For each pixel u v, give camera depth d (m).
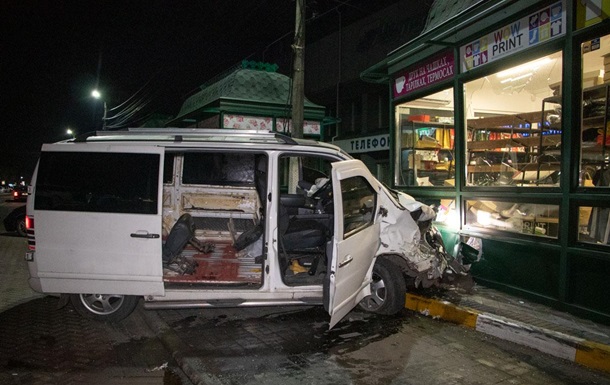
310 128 13.16
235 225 6.64
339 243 4.25
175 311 5.61
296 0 8.88
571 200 4.98
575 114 4.94
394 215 5.38
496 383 3.78
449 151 7.37
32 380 3.77
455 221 6.71
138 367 4.11
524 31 5.50
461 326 5.12
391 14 13.01
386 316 5.46
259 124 12.50
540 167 5.69
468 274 6.14
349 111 16.12
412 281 5.92
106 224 4.62
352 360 4.19
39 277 4.67
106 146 4.74
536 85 6.10
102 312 5.00
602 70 4.95
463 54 6.52
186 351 4.32
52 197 4.67
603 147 4.80
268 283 4.74
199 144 4.80
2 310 5.59
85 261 4.64
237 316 5.44
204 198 6.59
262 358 4.21
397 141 8.40
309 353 4.34
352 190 4.98
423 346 4.55
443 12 7.20
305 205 6.13
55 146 4.76
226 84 12.91
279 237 4.86
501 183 6.30
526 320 4.83
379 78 9.21
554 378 3.89
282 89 12.93
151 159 4.71
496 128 6.54
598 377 3.91
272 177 4.79
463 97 6.64
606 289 4.70
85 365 4.11
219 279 4.88
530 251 5.54
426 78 7.41
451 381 3.79
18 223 11.82
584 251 4.82
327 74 16.06
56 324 5.12
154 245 4.61
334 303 4.19
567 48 4.95
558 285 5.17
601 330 4.52
